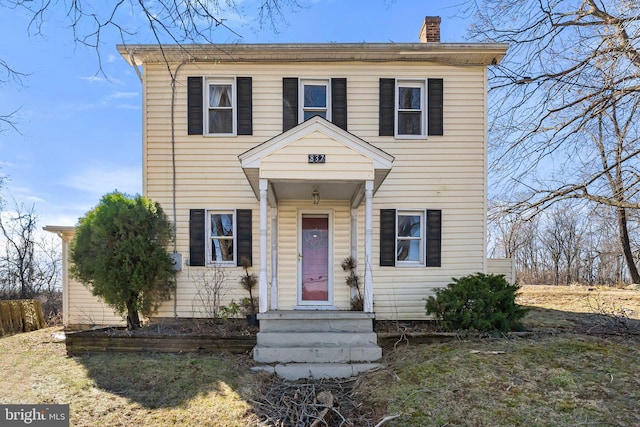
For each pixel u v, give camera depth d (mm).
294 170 7188
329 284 9203
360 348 6844
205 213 9109
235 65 9227
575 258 23672
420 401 5195
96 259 7727
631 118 7086
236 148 9180
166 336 7180
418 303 9039
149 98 9180
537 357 6273
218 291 8938
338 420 5016
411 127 9391
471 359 6223
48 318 12406
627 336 7395
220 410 5133
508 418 4730
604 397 5078
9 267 17922
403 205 9188
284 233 9211
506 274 9445
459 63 9258
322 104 9391
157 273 8219
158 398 5391
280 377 6395
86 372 6164
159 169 9141
